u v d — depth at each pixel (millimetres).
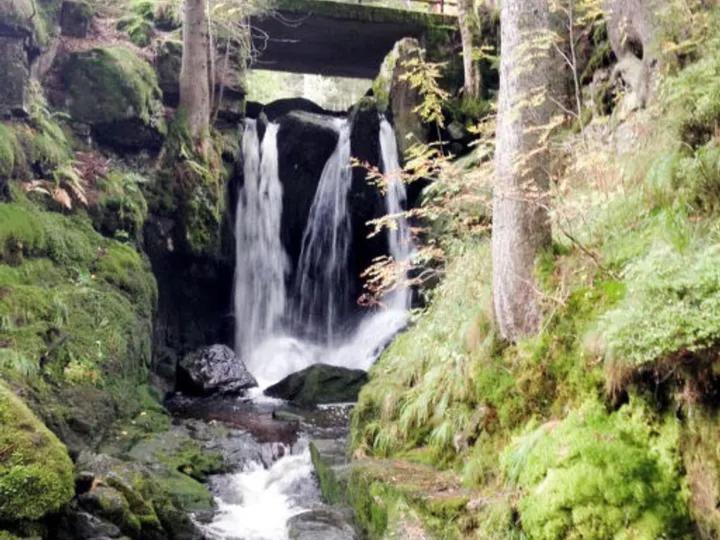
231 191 13047
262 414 9031
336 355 13430
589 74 7820
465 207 7555
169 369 10625
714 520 2852
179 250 11320
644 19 6176
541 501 3260
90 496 4586
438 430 5055
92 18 11453
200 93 11516
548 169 4836
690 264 3166
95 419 6398
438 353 5562
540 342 4293
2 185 7652
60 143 9234
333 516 5180
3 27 8117
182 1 12586
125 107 10203
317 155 14141
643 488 3053
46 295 7055
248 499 6090
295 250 14297
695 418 3004
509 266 4684
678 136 4008
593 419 3535
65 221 8656
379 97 13414
